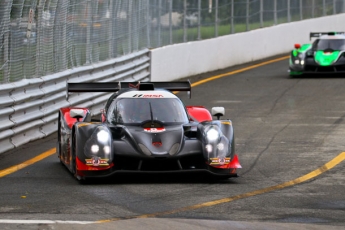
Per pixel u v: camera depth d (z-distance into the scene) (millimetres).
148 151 33438
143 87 38906
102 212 27312
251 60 108000
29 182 34094
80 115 35906
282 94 72625
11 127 43781
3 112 42250
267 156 41969
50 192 31484
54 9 53156
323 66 83625
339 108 62906
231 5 103000
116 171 33219
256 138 48750
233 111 61875
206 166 33969
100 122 38312
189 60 89250
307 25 126312
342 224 25547
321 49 86250
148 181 34281
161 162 33719
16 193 31250
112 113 37062
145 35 78438
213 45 96125
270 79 85688
